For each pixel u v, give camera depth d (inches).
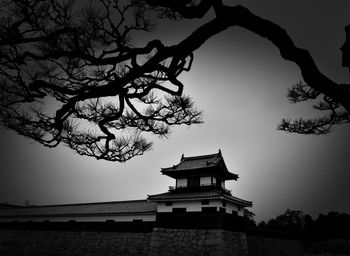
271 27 118.4
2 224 1347.2
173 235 871.7
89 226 1091.9
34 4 150.3
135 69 148.0
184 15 142.6
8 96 183.6
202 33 134.1
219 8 125.9
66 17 166.1
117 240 995.3
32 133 219.5
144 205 1099.9
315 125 413.7
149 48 151.9
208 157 1040.8
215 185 967.6
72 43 167.3
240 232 941.8
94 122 239.5
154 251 874.8
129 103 194.4
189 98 255.1
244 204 989.8
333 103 266.4
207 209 852.0
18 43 147.0
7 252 1237.1
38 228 1218.6
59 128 183.9
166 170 1018.1
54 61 175.3
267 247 1074.1
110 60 160.1
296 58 119.0
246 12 121.4
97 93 154.7
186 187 972.6
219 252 767.7
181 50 139.3
